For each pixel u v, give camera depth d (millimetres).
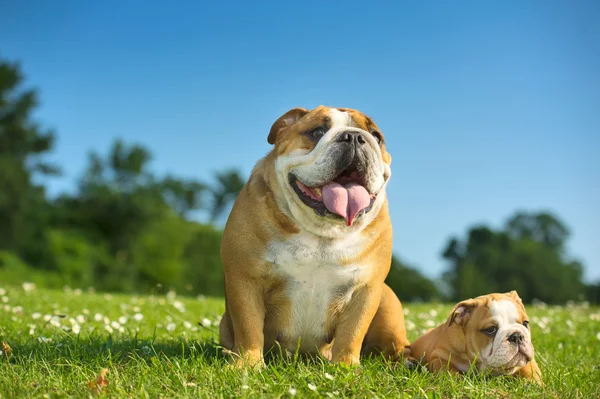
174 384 2207
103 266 13133
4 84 16812
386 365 2391
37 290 4879
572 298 19859
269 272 2395
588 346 3031
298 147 2375
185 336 2799
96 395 2131
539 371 2475
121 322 2986
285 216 2379
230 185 22797
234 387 2188
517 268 20000
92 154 16859
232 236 2412
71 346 2529
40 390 2170
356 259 2402
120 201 14922
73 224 14625
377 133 2451
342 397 2139
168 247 13727
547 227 22797
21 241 13461
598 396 2262
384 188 2449
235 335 2432
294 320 2449
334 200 2297
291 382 2211
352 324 2436
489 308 2404
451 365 2428
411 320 3475
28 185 14836
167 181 19609
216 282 13750
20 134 16766
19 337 2684
